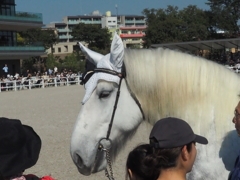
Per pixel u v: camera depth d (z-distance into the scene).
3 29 36.25
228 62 18.88
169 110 2.78
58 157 6.70
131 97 2.81
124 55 2.86
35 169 6.01
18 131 1.83
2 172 1.74
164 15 46.34
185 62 2.78
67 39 109.06
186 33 44.31
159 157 1.73
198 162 2.57
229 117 2.65
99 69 2.78
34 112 12.80
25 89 25.50
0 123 1.82
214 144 2.61
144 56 2.86
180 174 1.77
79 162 2.81
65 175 5.64
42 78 26.97
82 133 2.76
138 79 2.80
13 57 36.91
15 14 36.38
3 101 17.45
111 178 2.85
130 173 1.84
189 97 2.73
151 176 1.78
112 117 2.76
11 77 26.83
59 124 10.09
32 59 49.09
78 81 28.38
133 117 2.81
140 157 1.78
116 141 2.82
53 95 19.42
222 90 2.72
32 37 59.19
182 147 1.76
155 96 2.79
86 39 57.94
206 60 2.85
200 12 45.06
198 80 2.73
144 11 47.41
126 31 88.44
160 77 2.78
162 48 2.96
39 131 9.19
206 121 2.67
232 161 2.53
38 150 1.89
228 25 43.47
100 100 2.77
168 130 1.77
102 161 2.85
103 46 58.47
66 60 48.31
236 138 2.58
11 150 1.79
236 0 42.78
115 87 2.76
